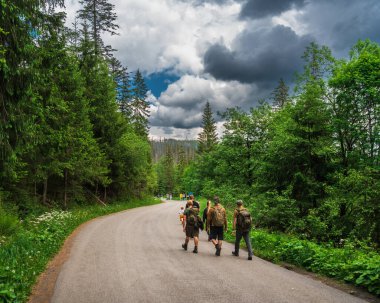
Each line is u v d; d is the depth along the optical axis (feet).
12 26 29.32
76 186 89.25
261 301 19.34
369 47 74.08
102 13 110.32
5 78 29.71
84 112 78.02
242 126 105.50
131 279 24.17
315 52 77.05
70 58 71.77
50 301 19.39
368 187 60.29
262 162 65.87
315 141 60.95
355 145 72.33
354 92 71.56
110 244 39.96
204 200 152.97
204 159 145.07
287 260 31.86
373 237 59.06
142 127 176.86
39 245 34.40
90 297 20.01
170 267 28.17
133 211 104.37
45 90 46.11
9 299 18.66
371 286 21.89
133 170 126.21
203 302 19.08
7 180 53.67
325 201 58.90
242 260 32.04
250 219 33.63
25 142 35.40
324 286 22.97
